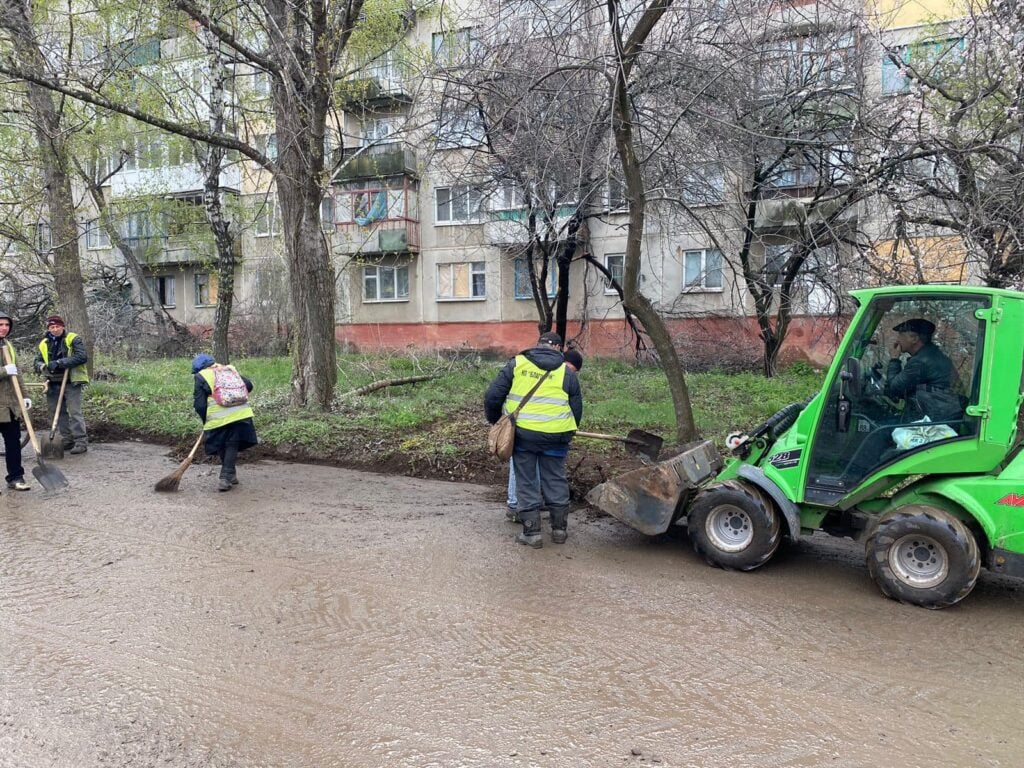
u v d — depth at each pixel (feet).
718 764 9.79
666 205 36.14
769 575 17.06
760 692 11.69
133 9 30.81
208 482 26.11
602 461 27.09
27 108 40.47
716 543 17.44
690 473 18.99
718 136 28.60
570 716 10.94
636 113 27.35
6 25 29.19
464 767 9.70
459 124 36.50
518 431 18.71
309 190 34.24
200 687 11.73
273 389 42.50
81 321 46.11
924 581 15.11
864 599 15.65
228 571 16.92
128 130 46.01
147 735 10.40
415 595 15.58
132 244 81.10
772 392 43.70
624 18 24.22
